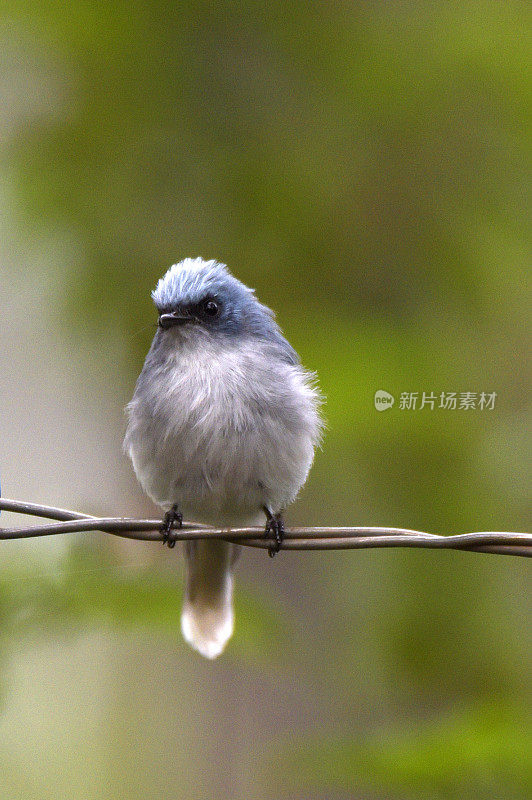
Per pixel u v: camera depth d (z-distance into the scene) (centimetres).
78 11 1322
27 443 1592
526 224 1350
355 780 1016
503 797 998
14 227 1297
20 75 1365
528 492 1309
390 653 1268
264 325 911
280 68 1380
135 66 1357
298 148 1345
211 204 1320
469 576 1284
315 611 1320
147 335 1295
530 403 1316
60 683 1532
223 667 1423
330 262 1325
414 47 1352
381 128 1359
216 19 1370
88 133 1331
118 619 1096
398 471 1273
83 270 1290
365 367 1224
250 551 1341
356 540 701
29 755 1511
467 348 1309
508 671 1261
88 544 1135
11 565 1122
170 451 856
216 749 1398
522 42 1335
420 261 1329
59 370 1553
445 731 1049
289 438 858
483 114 1366
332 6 1381
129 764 1457
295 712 1363
